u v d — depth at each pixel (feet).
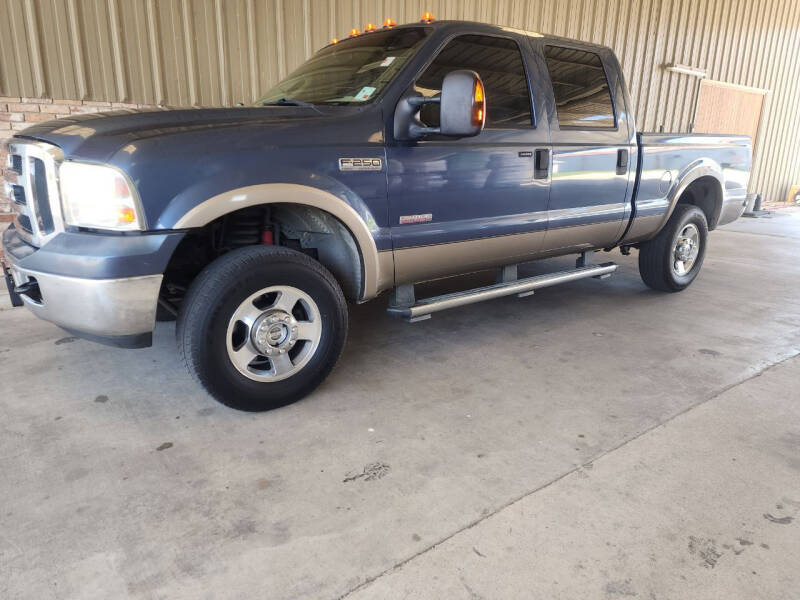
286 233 10.67
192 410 9.33
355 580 5.68
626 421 8.95
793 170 49.52
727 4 38.65
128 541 6.24
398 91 9.75
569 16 30.12
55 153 7.89
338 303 9.56
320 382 9.68
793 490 7.18
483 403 9.59
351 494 7.09
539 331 13.28
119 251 7.53
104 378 10.57
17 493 7.09
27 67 16.53
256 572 5.79
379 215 9.71
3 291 15.43
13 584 5.61
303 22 20.90
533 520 6.57
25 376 10.63
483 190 11.03
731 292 17.11
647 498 6.99
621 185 13.76
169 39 18.47
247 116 8.66
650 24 34.50
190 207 7.82
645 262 16.21
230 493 7.11
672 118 38.32
